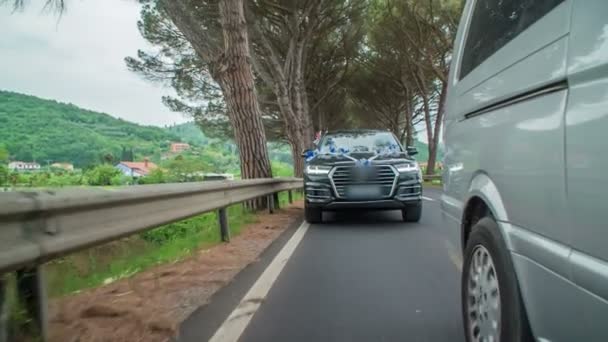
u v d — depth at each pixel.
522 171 2.45
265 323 4.10
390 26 29.06
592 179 1.83
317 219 10.38
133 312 4.19
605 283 1.73
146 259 6.25
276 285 5.33
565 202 2.03
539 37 2.37
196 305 4.57
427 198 17.59
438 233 8.91
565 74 2.07
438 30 26.84
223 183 7.70
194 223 10.53
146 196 4.81
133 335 3.74
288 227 9.96
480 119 3.17
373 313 4.34
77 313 4.06
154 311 4.30
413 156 10.91
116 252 6.29
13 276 3.10
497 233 2.75
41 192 3.18
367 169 9.70
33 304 3.20
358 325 4.03
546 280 2.17
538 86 2.31
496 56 2.95
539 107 2.30
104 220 4.06
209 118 37.88
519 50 2.59
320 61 34.03
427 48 27.34
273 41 27.31
